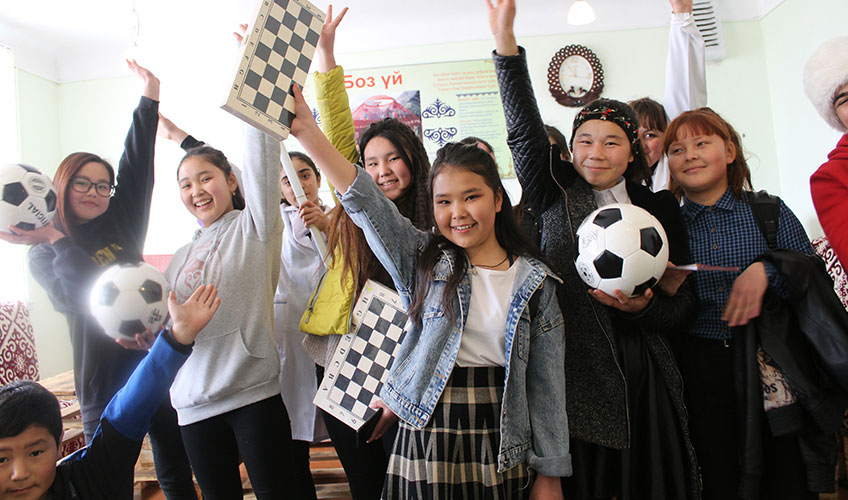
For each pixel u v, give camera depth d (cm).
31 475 105
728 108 432
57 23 417
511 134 141
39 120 450
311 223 178
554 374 116
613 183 139
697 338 141
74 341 171
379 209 119
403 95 453
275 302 212
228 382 151
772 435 128
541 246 143
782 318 129
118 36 443
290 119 101
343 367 151
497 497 110
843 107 142
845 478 220
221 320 156
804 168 400
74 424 257
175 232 461
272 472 153
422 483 112
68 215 166
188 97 461
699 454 137
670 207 139
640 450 130
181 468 180
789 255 126
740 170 148
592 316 130
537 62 446
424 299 121
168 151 460
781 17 409
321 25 107
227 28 441
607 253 118
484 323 116
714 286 140
